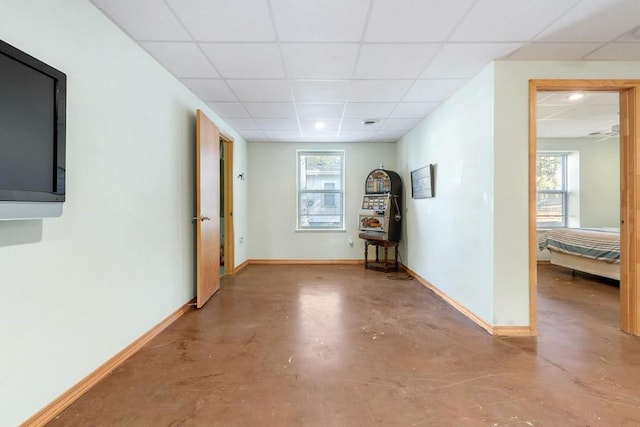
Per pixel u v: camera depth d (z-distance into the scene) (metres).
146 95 2.43
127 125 2.19
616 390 1.78
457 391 1.77
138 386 1.81
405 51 2.41
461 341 2.43
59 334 1.61
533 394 1.74
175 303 2.91
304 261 5.72
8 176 1.25
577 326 2.74
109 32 2.00
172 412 1.59
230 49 2.38
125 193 2.16
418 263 4.50
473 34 2.18
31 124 1.34
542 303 3.40
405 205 5.12
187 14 1.94
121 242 2.12
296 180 5.71
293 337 2.51
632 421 1.52
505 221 2.56
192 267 3.29
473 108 2.89
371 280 4.48
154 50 2.39
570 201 5.77
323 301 3.48
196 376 1.93
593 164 5.67
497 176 2.55
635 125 2.54
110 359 1.99
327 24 2.06
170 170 2.81
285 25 2.07
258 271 5.07
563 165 5.81
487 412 1.59
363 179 5.72
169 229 2.79
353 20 2.01
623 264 2.61
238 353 2.23
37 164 1.37
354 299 3.56
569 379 1.89
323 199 5.81
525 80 2.55
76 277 1.72
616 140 5.67
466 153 3.04
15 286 1.39
